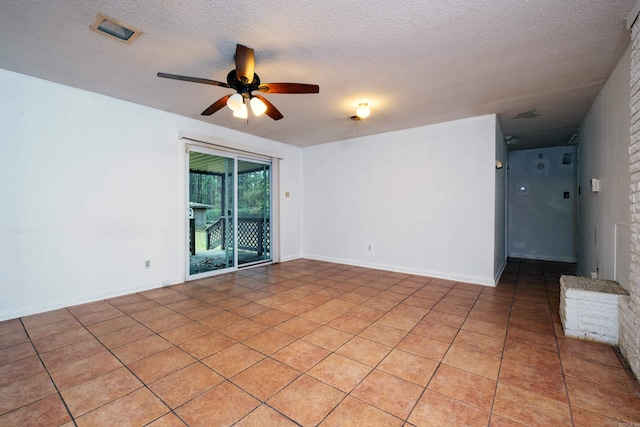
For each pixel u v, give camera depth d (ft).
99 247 10.96
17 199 9.26
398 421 4.77
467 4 5.90
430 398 5.35
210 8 6.02
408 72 8.93
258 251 18.43
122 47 7.64
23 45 7.53
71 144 10.30
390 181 16.07
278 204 18.45
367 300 10.96
